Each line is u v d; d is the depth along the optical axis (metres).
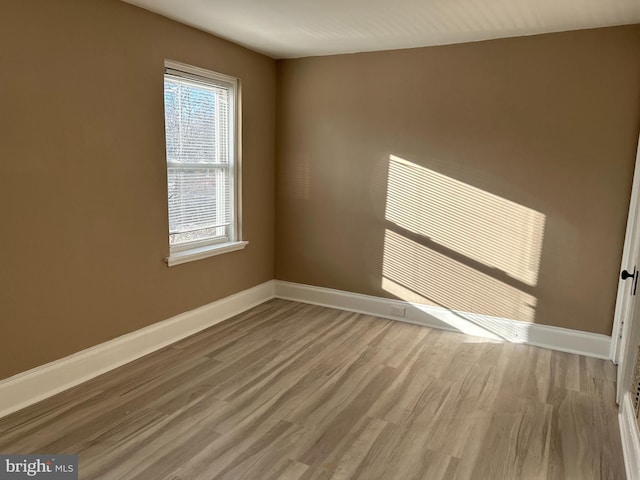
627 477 2.02
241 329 3.79
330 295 4.42
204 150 3.71
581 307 3.41
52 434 2.26
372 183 4.07
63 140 2.59
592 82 3.17
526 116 3.40
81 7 2.61
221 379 2.89
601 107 3.16
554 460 2.16
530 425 2.45
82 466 2.03
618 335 3.21
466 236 3.73
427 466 2.10
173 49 3.22
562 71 3.25
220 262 3.93
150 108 3.11
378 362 3.20
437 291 3.91
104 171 2.84
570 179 3.32
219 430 2.34
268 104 4.32
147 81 3.06
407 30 3.29
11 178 2.36
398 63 3.81
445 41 3.54
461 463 2.12
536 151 3.40
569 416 2.54
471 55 3.52
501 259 3.62
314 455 2.16
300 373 3.00
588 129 3.22
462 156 3.66
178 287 3.52
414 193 3.89
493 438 2.32
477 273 3.73
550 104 3.31
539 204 3.44
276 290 4.65
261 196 4.38
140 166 3.08
